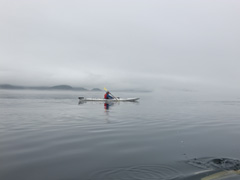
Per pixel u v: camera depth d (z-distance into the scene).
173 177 4.70
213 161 5.70
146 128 10.31
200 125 11.30
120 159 5.79
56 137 8.26
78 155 6.10
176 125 11.23
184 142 7.65
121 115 15.24
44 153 6.25
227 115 15.70
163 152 6.45
